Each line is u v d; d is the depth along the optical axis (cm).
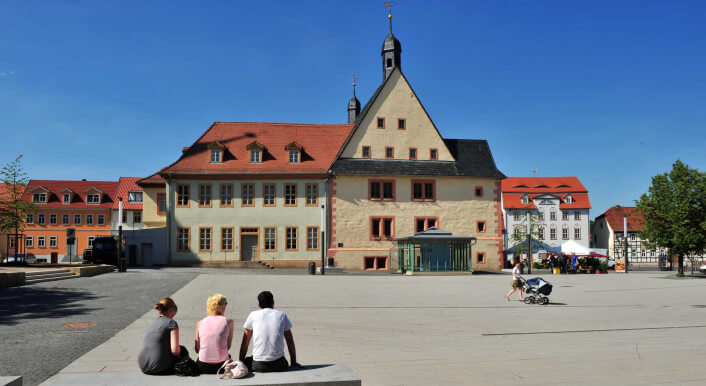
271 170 4862
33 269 2945
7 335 1256
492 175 5144
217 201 4809
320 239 4834
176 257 4731
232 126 5284
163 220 5181
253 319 763
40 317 1541
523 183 9581
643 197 4122
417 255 4191
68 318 1528
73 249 7631
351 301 2173
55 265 3509
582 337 1368
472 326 1557
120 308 1762
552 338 1349
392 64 5316
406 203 5009
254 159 4944
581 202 9206
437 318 1727
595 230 10300
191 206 4781
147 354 718
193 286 2606
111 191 8019
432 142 5153
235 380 689
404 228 4978
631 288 3016
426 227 5019
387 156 5066
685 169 3997
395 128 5106
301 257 4825
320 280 3219
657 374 939
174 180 4778
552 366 1006
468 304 2145
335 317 1719
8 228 4025
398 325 1563
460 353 1138
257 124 5341
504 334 1412
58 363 977
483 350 1174
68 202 7744
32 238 7600
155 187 5197
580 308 2050
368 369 978
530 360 1063
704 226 3841
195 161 4872
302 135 5300
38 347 1121
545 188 9450
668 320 1717
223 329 750
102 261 4875
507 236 9038
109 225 7694
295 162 4984
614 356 1108
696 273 5138
